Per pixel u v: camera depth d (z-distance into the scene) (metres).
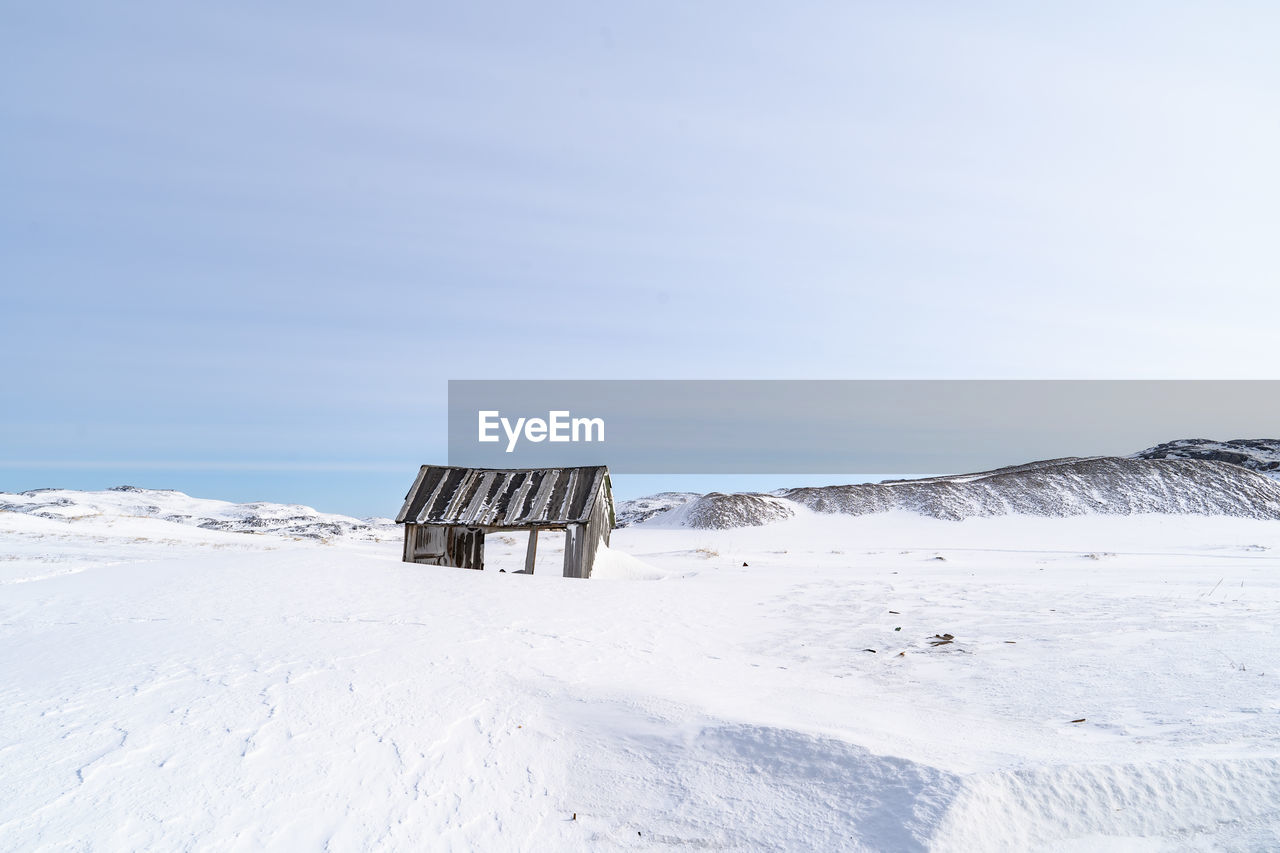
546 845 4.83
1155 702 6.67
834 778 5.16
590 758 5.98
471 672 8.16
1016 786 4.63
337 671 7.86
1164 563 26.38
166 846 4.46
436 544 21.64
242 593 12.82
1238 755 4.90
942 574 21.25
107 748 5.68
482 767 5.79
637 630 11.86
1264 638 8.99
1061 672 8.18
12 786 5.05
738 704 6.97
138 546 26.88
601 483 22.88
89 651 8.70
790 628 12.55
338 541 43.78
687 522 69.19
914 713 6.89
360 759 5.71
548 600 14.17
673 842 4.81
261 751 5.73
